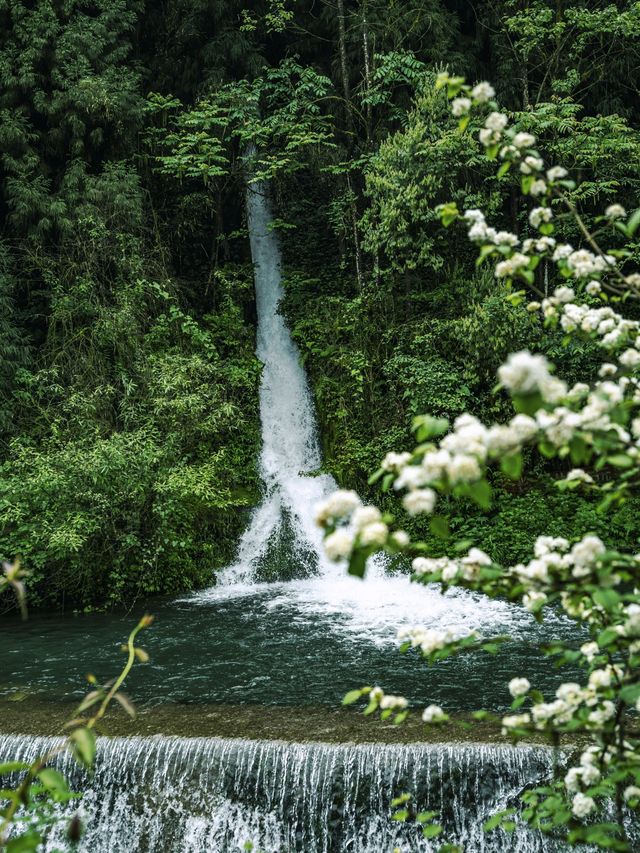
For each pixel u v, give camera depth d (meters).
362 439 14.53
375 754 5.97
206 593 11.98
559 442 2.03
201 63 17.33
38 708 7.22
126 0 16.30
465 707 6.89
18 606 11.24
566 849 5.47
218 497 13.32
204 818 6.13
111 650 9.08
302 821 6.01
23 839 1.90
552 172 2.80
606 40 16.03
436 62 16.28
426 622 9.78
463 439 1.86
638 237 13.93
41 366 14.08
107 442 11.77
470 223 2.95
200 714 6.93
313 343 16.27
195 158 15.79
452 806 5.79
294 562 12.98
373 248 15.03
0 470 11.83
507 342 13.33
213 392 13.93
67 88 14.85
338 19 16.95
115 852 6.21
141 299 14.86
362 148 17.17
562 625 9.30
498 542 12.41
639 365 2.74
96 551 11.48
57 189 15.19
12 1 14.69
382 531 1.84
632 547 12.20
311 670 8.11
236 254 18.41
